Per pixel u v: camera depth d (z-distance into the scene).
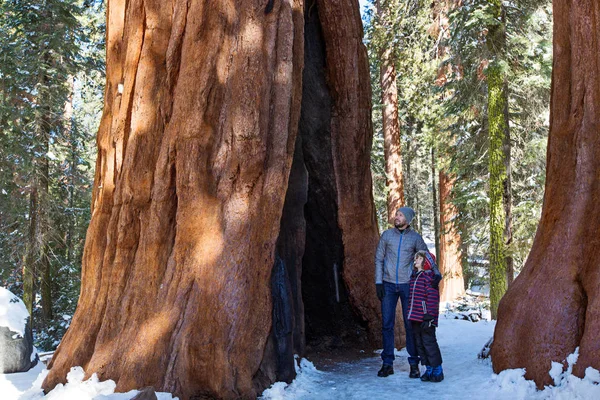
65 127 17.02
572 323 4.86
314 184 8.28
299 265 6.76
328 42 8.16
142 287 5.27
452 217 18.41
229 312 5.13
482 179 15.38
